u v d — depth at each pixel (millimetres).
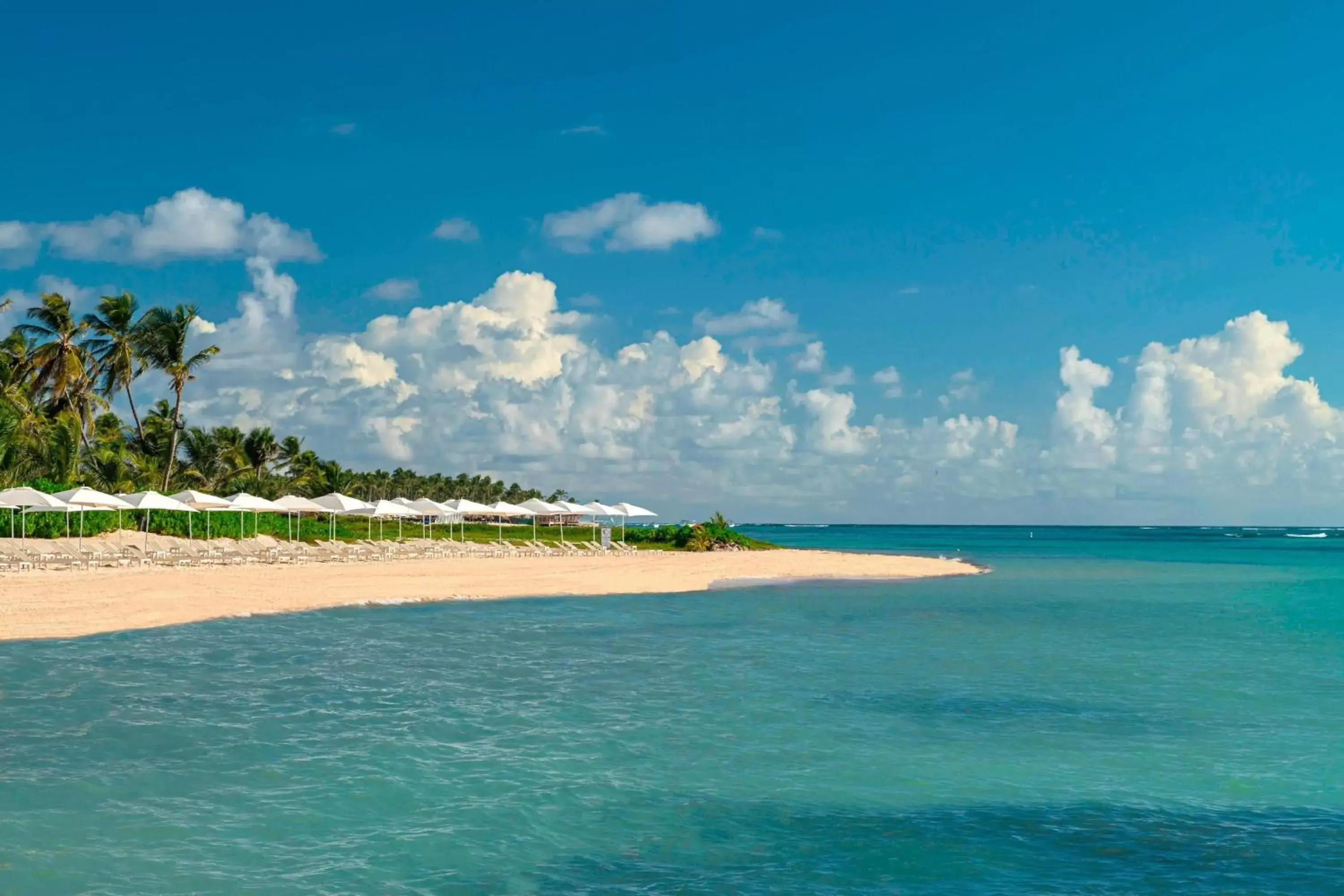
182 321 62281
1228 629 30031
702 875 9992
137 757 13547
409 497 145750
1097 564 77750
